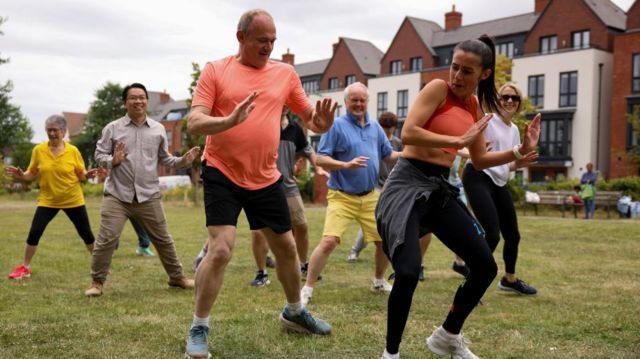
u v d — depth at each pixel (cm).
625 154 2823
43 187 672
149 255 878
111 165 558
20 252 894
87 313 477
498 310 500
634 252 904
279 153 645
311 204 2792
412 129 335
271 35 367
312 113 393
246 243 1034
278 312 481
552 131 3344
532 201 2098
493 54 363
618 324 448
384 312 489
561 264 777
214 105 369
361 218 557
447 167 358
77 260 810
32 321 448
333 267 758
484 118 323
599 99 3225
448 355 365
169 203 2925
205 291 358
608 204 1998
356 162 508
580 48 3238
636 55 3056
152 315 472
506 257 571
